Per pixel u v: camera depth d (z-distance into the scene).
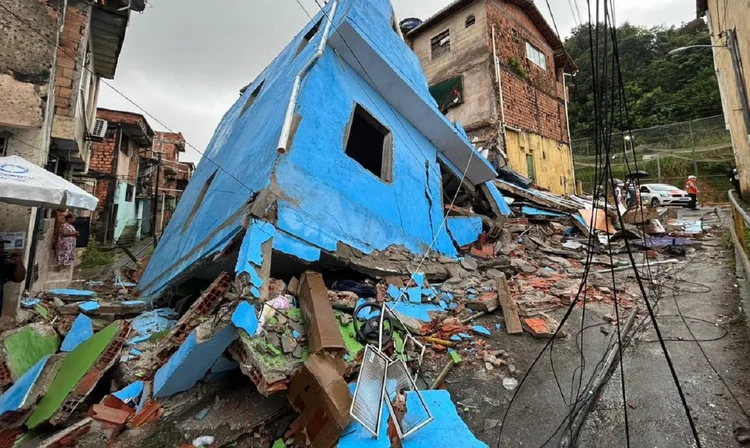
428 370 3.74
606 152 2.58
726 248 7.86
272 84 9.08
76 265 13.47
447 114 17.38
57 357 4.35
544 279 6.62
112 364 3.95
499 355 4.04
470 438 2.74
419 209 7.07
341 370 3.03
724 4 8.18
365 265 5.13
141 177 22.80
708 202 20.28
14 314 5.63
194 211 8.41
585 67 25.00
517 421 3.08
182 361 3.22
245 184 5.50
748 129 7.31
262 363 2.95
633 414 3.00
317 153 5.47
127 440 3.03
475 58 16.38
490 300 5.13
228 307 3.41
